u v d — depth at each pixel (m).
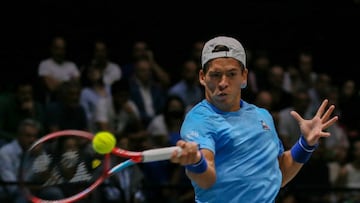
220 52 12.62
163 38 35.41
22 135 22.78
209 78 12.67
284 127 28.12
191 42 35.75
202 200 12.62
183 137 12.52
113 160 22.39
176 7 36.03
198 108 12.80
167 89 30.41
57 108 25.58
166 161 24.67
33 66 32.12
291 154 13.71
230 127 12.52
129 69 29.92
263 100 27.73
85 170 14.98
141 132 25.22
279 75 30.30
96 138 11.84
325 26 37.03
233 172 12.42
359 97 32.47
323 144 27.50
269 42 36.47
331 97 30.94
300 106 28.62
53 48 28.08
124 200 22.00
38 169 14.93
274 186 12.68
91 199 21.72
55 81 27.73
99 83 27.70
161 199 23.25
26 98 25.97
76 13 34.31
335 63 36.53
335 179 27.27
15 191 21.69
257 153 12.57
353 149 28.47
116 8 35.09
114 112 26.64
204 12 36.31
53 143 20.97
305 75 31.98
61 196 20.92
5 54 32.03
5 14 32.94
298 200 23.83
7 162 22.53
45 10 33.81
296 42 36.66
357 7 37.50
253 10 36.81
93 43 33.88
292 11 37.22
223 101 12.59
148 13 35.59
